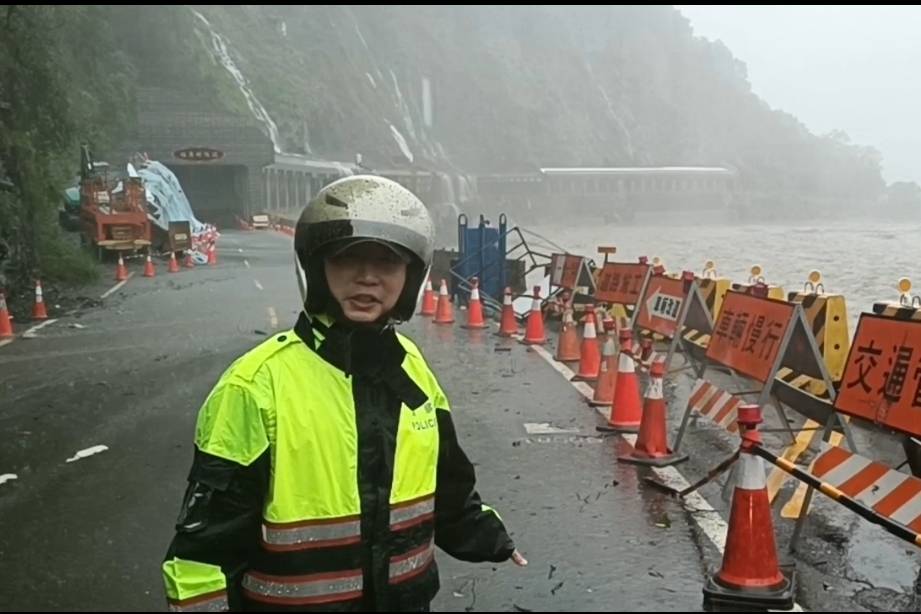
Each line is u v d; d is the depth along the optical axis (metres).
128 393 9.88
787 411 8.90
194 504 2.17
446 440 2.57
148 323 15.91
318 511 2.19
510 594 4.50
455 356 12.45
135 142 71.94
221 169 79.38
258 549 2.23
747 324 7.38
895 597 4.44
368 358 2.28
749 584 4.34
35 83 21.05
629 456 7.09
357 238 2.17
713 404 6.85
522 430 8.15
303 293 2.29
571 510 5.87
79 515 5.89
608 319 11.98
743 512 4.39
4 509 6.04
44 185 22.42
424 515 2.36
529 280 22.36
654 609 4.29
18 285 19.67
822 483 4.33
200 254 34.62
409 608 2.32
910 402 5.10
